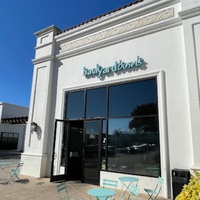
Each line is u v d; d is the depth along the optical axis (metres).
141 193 5.37
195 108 4.96
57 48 8.57
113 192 3.55
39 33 9.14
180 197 2.50
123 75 6.49
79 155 7.56
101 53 7.18
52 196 4.99
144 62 6.18
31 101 8.55
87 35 7.73
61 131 7.53
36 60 8.83
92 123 6.86
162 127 5.40
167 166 5.16
